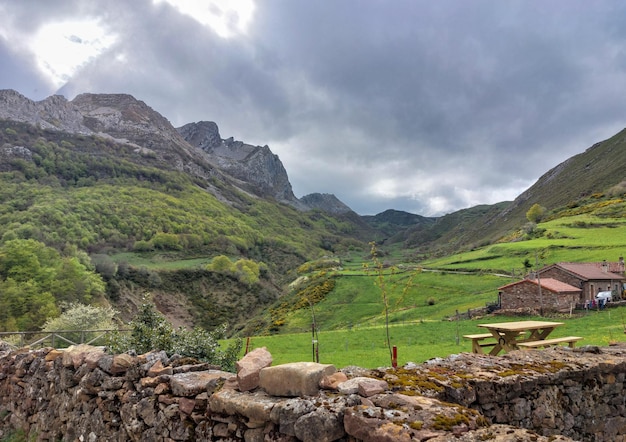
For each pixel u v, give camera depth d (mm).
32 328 52031
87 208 152500
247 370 4434
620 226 86062
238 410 4078
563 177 194125
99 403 6570
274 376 4102
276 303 86062
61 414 7570
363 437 3104
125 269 111875
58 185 181000
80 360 7328
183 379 5250
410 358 18594
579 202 127375
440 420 3062
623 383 6105
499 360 5746
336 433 3301
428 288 64125
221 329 9836
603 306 37188
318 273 91062
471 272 70375
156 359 6152
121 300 96938
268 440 3766
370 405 3408
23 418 8977
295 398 3779
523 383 4863
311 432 3312
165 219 174000
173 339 8891
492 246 91875
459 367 5207
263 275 140250
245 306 113750
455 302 53406
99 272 101000
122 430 5996
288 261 179875
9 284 57531
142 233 156500
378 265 12461
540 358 6023
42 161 196500
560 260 65875
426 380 4410
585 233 82812
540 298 39312
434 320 41125
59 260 72688
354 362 18453
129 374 6172
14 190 152625
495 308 43125
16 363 9852
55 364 8148
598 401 5754
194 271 123875
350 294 72625
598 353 6594
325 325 58625
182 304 109188
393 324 40469
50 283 63062
